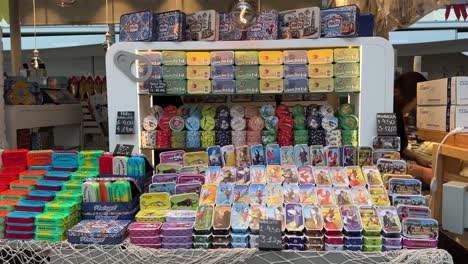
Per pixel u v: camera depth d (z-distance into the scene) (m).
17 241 1.39
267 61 2.15
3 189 1.68
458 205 1.53
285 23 2.23
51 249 1.35
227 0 5.10
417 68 4.88
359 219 1.35
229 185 1.58
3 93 2.63
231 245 1.35
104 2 5.24
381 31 3.35
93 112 4.13
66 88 4.24
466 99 1.70
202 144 2.27
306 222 1.35
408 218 1.34
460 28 6.08
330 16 2.14
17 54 4.71
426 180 2.29
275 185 1.56
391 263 1.22
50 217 1.41
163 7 5.21
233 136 2.24
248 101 2.67
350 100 2.44
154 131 2.29
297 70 2.14
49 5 5.27
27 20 5.29
